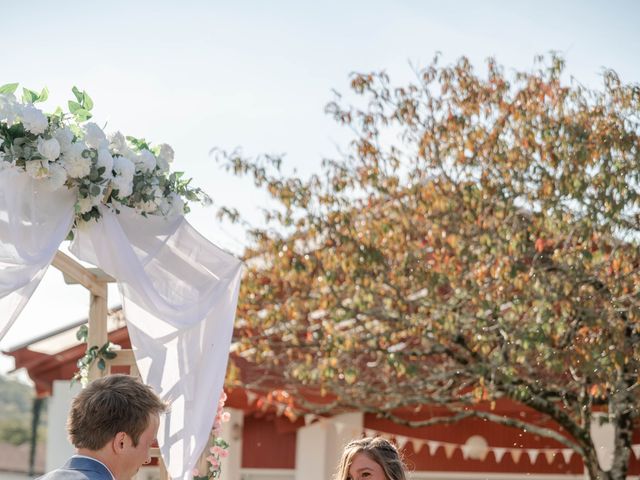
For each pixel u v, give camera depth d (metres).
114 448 3.12
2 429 50.75
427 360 10.24
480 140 9.12
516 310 8.46
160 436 4.79
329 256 9.16
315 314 10.09
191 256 4.96
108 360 5.69
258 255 9.76
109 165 4.43
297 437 11.38
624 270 8.47
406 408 10.95
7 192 4.01
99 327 5.67
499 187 8.77
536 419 10.82
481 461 11.41
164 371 4.77
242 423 11.40
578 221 8.62
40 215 4.21
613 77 8.94
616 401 9.09
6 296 3.94
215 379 4.88
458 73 9.23
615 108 8.93
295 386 10.37
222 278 5.00
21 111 4.11
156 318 4.74
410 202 9.26
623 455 9.20
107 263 4.57
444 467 11.46
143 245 4.81
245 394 10.55
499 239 8.68
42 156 4.12
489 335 8.83
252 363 11.07
